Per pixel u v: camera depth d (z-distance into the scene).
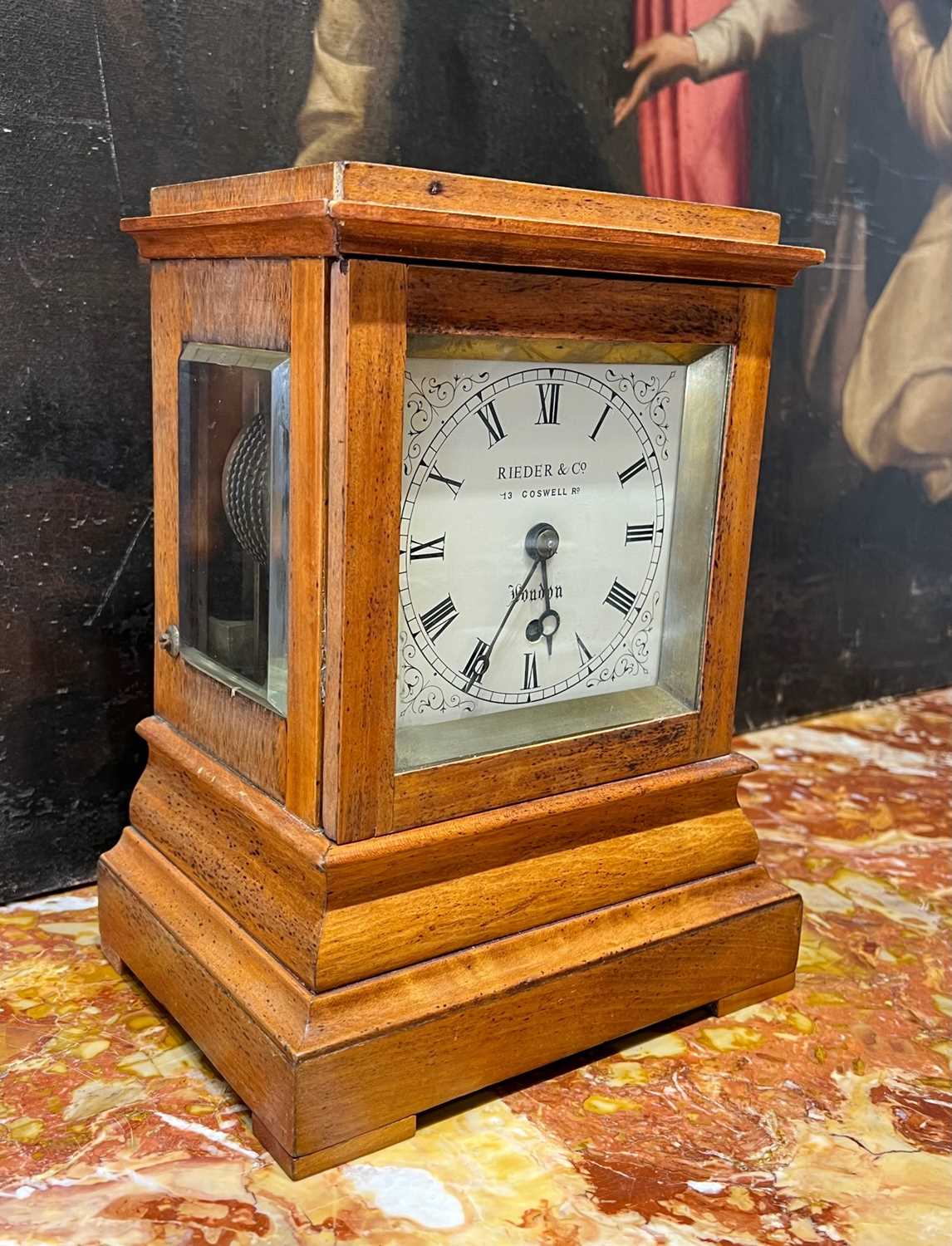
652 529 0.95
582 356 0.86
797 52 1.47
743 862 1.03
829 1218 0.79
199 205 0.88
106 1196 0.79
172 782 1.00
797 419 1.58
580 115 1.32
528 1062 0.90
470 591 0.86
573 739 0.91
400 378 0.76
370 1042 0.81
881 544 1.72
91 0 1.03
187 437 0.94
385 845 0.83
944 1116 0.89
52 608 1.11
